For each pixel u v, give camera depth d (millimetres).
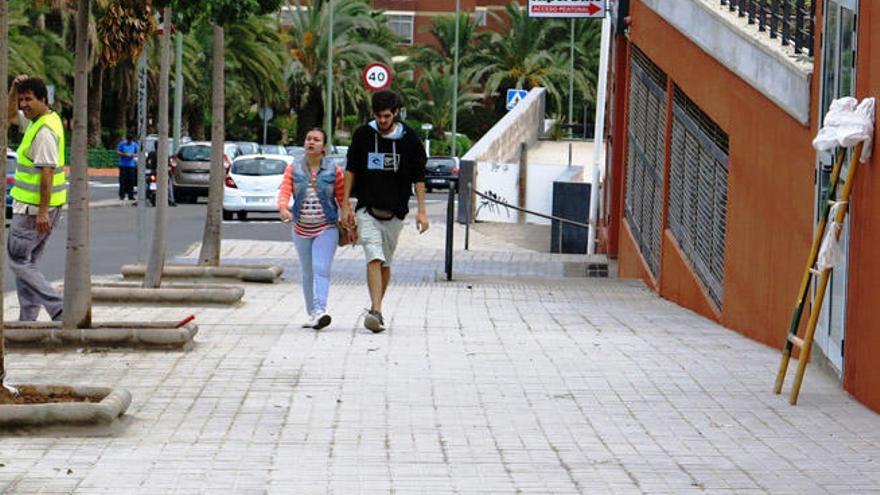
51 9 90562
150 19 22719
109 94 116625
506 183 63438
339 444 13664
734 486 12141
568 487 12039
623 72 40000
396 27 166375
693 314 26219
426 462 12945
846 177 16469
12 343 18969
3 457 12836
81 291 19219
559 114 131625
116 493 11578
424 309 25469
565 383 17250
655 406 15844
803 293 16578
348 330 21922
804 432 14500
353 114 139625
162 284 27609
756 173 22109
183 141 89688
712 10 25203
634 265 34781
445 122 142125
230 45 107938
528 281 32562
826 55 18453
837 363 17391
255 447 13469
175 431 14141
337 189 22156
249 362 18453
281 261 37406
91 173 108500
